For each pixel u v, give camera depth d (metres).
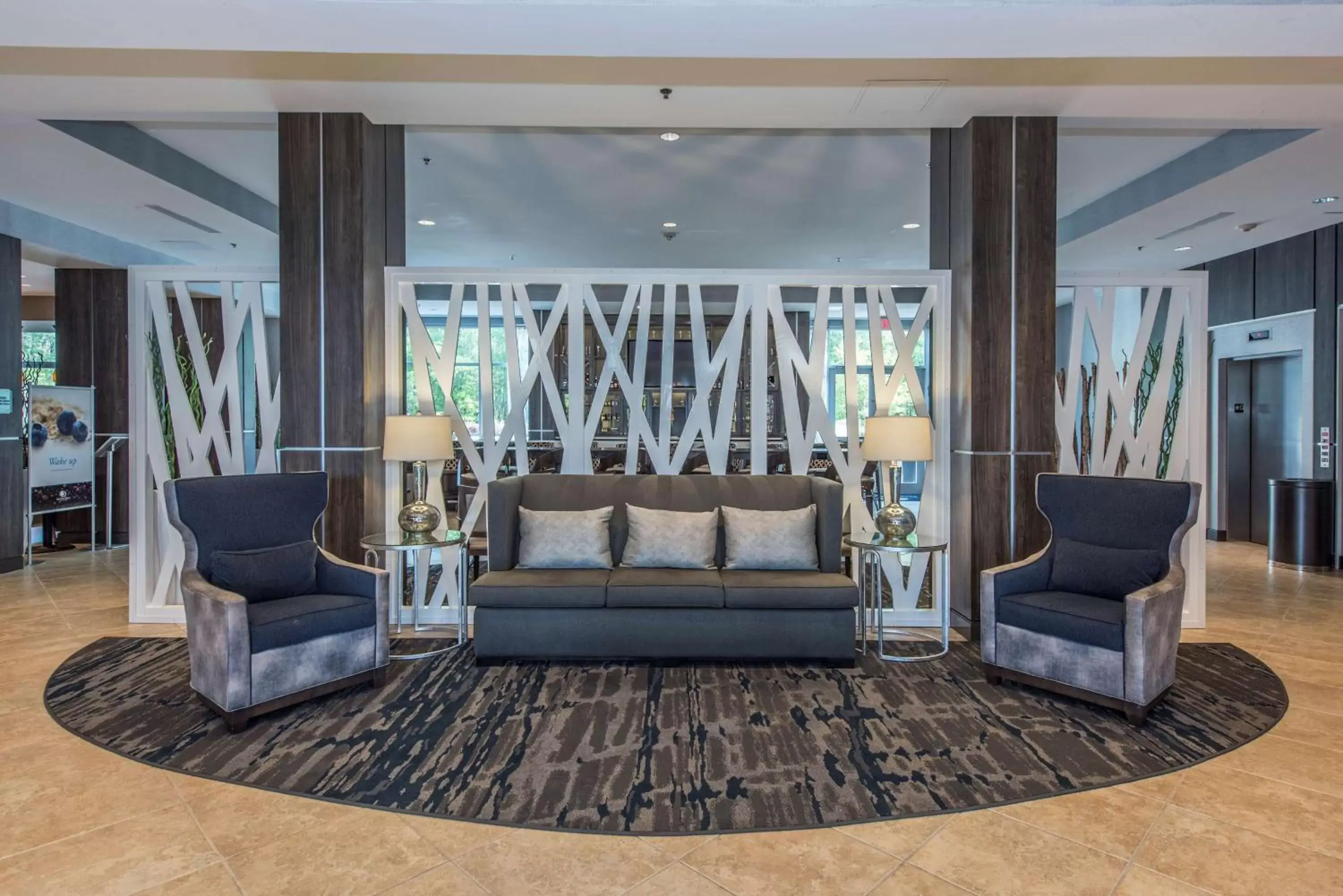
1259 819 2.29
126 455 7.56
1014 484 4.26
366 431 4.30
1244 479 7.55
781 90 3.93
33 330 9.22
